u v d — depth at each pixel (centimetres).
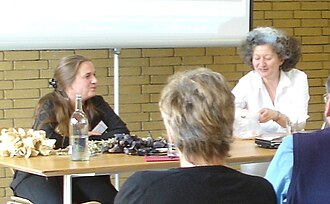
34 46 487
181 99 184
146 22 518
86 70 392
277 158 229
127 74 557
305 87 422
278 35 413
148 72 564
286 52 414
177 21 529
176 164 309
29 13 484
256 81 422
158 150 334
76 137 314
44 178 360
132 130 563
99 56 548
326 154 215
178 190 176
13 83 526
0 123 524
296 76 427
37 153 329
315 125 621
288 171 225
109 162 308
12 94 526
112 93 554
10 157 326
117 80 526
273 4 601
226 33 547
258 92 421
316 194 213
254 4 595
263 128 411
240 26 551
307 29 616
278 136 372
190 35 535
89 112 403
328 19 620
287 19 608
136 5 514
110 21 507
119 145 338
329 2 619
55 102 382
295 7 609
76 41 498
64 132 377
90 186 378
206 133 180
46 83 535
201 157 184
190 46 536
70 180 305
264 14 599
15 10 479
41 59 532
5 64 523
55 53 536
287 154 225
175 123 183
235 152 332
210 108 181
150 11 520
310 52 618
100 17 504
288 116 409
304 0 612
